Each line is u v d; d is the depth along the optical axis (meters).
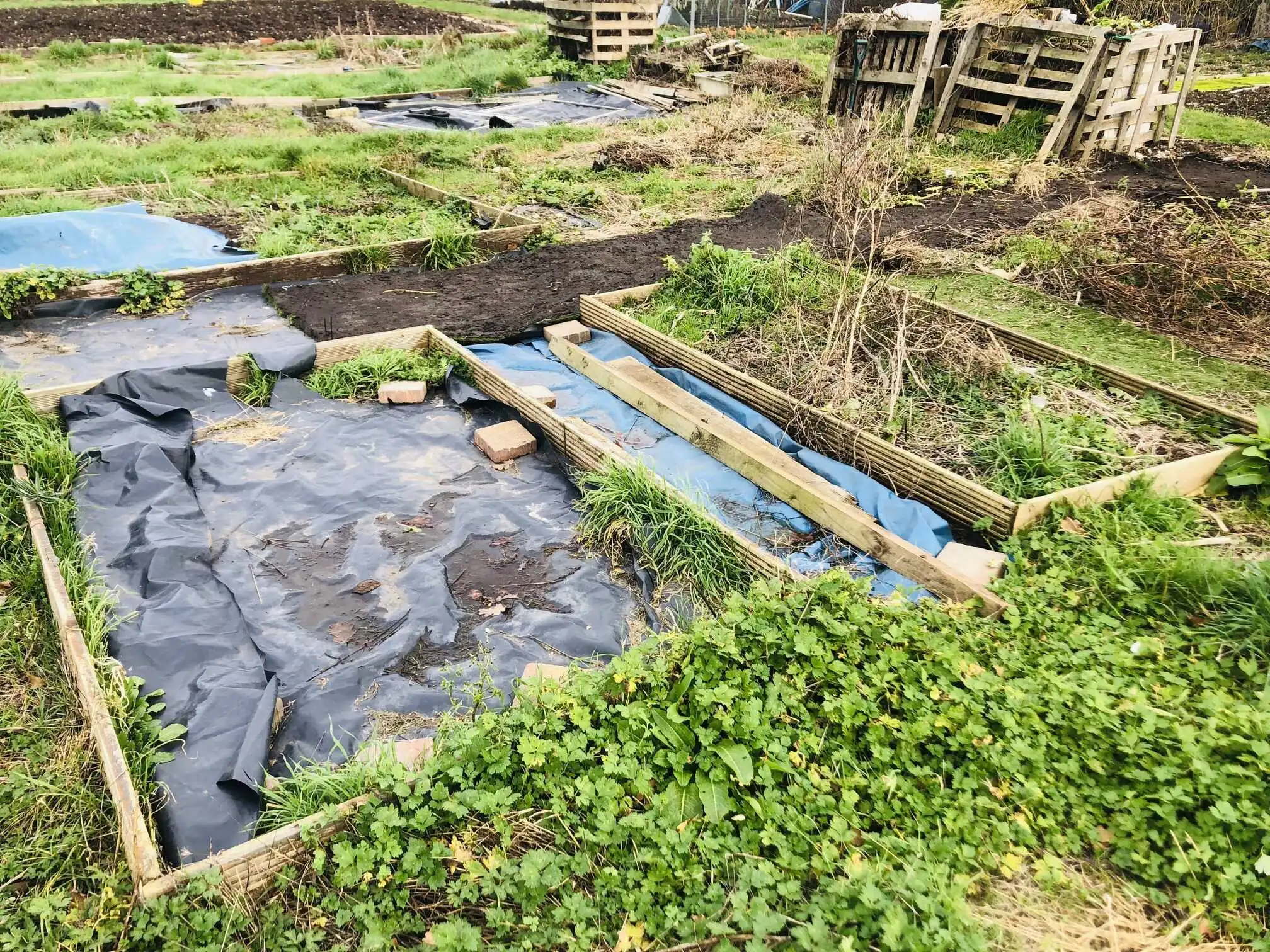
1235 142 12.21
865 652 3.39
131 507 4.50
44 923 2.61
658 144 12.21
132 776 3.02
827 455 5.23
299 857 2.80
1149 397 5.46
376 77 16.70
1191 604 3.88
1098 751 3.06
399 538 4.51
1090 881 2.78
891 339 5.95
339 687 3.55
